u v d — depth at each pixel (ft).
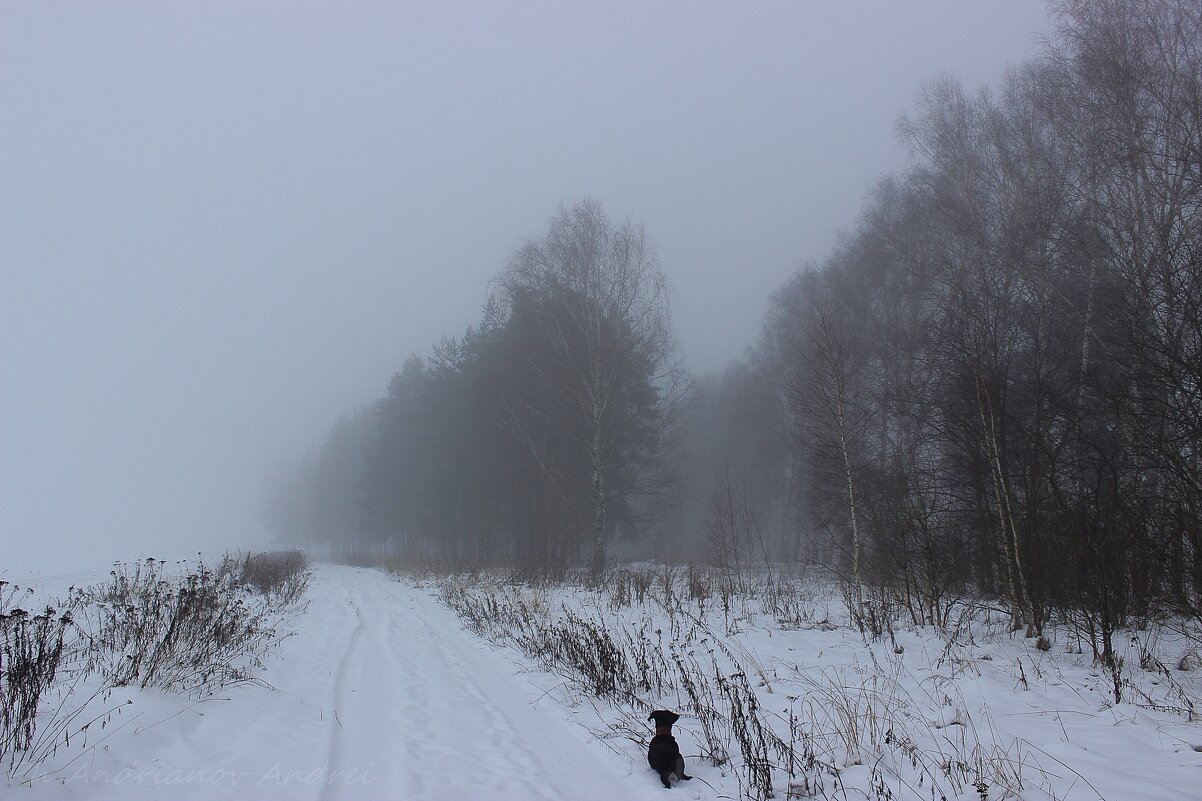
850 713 20.53
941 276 61.98
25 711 15.70
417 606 59.31
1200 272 34.47
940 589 36.22
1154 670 24.39
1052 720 19.86
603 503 76.84
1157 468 30.12
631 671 28.37
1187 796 14.02
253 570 68.59
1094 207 47.85
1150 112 46.96
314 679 28.91
